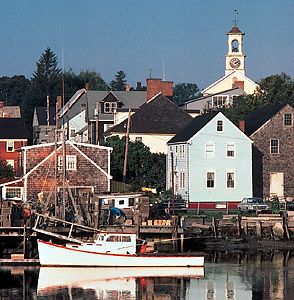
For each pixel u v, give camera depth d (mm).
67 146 96125
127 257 73875
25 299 61625
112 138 122562
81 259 73938
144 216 86125
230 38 177250
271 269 75500
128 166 120250
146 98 156250
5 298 61875
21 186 96000
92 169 96562
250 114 131500
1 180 103188
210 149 113625
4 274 71250
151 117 137000
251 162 114812
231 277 71000
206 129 113562
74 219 82312
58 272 72625
